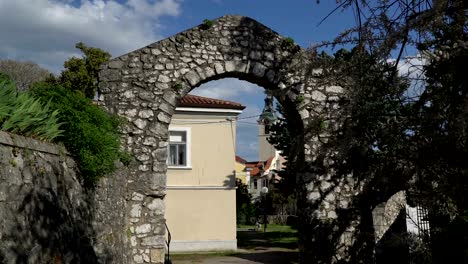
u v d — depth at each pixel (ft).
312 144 36.78
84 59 54.03
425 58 14.79
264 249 63.46
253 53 37.81
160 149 35.86
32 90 24.23
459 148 13.67
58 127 22.76
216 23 37.93
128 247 33.32
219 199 63.05
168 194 61.82
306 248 36.70
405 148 15.62
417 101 15.48
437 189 14.70
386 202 39.37
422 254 16.05
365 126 17.20
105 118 29.78
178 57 37.01
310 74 21.11
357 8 17.30
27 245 17.20
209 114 64.44
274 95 22.24
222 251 61.41
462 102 13.07
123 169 34.06
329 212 36.78
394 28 16.24
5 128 18.20
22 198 17.65
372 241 36.65
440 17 14.10
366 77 17.49
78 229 22.72
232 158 64.13
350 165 20.06
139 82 36.32
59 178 21.53
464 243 16.21
